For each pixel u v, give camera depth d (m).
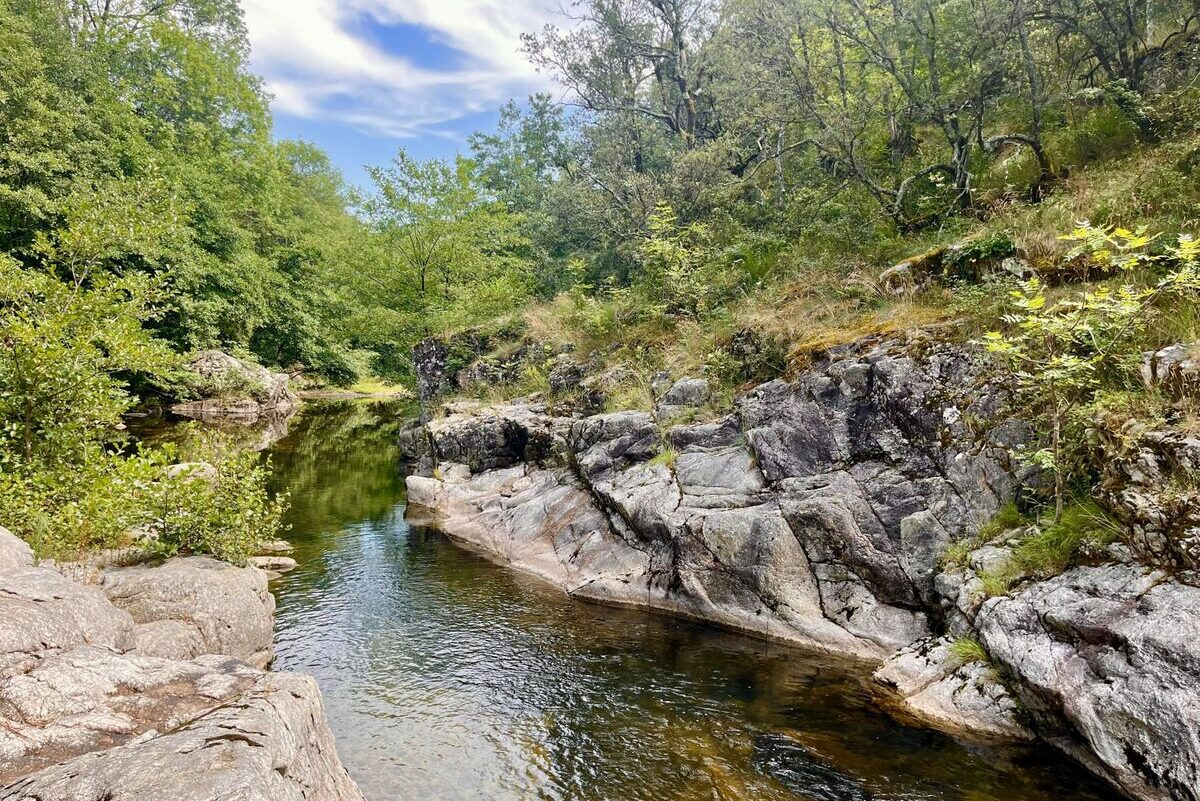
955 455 6.78
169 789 2.67
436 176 22.78
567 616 7.72
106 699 3.74
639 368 12.50
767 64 13.65
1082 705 4.41
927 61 11.08
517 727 5.34
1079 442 5.82
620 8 21.86
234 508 7.32
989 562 5.89
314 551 10.16
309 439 22.16
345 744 5.08
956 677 5.39
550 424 12.99
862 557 6.82
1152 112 8.99
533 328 17.30
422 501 13.31
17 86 19.45
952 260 8.51
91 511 6.74
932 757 4.73
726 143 16.38
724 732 5.18
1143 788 4.07
